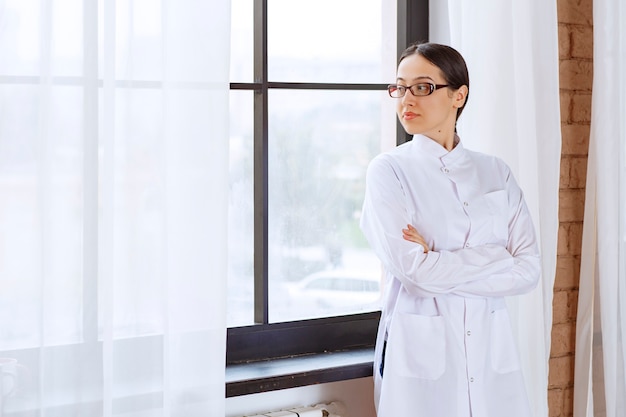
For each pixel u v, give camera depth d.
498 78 2.51
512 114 2.52
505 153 2.52
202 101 1.95
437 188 2.21
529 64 2.54
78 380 1.84
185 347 1.97
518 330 2.54
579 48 2.81
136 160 1.89
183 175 1.96
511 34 2.51
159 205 1.91
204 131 1.96
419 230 2.20
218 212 1.98
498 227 2.26
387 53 2.71
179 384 1.97
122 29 1.87
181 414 1.97
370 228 2.24
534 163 2.55
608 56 2.68
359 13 2.64
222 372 2.00
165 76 1.91
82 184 1.83
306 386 2.38
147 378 1.92
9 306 1.77
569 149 2.80
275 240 2.50
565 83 2.79
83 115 1.82
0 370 1.76
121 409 1.91
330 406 2.39
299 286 2.55
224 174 1.98
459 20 2.48
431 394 2.14
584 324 2.78
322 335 2.54
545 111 2.60
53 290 1.82
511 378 2.24
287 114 2.51
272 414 2.25
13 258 1.77
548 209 2.61
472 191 2.24
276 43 2.48
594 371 2.78
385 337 2.23
